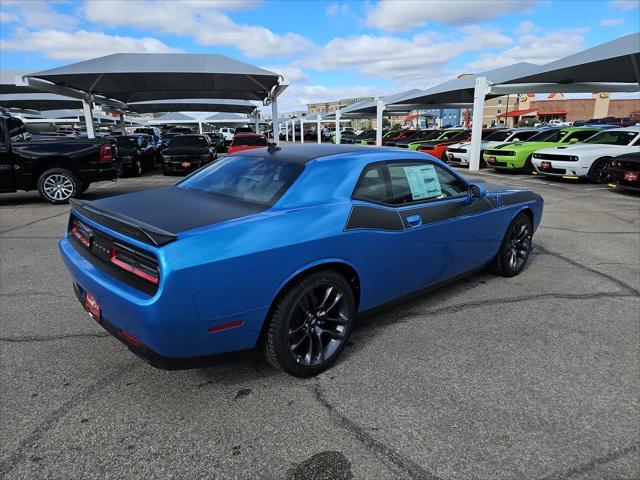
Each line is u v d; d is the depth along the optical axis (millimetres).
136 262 2410
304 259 2660
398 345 3312
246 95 27344
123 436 2332
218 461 2158
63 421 2445
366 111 44812
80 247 2959
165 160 16656
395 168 3422
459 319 3756
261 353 2793
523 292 4371
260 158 3439
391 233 3199
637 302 4129
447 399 2656
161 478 2055
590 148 12414
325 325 2957
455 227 3793
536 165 13156
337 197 2984
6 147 8867
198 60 18250
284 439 2311
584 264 5277
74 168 9445
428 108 32000
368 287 3150
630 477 2066
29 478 2045
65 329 3549
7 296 4238
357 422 2445
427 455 2201
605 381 2848
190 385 2799
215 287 2330
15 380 2836
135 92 23328
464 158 18078
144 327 2268
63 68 17047
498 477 2064
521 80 17422
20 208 9039
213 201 3020
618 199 9984
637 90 19438
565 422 2451
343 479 2049
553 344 3330
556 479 2053
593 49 15047
